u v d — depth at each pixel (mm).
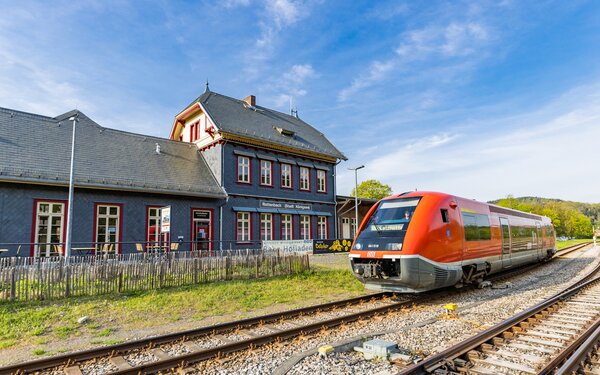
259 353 6402
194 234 21766
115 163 20219
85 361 6141
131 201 19594
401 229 10570
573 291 11516
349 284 13875
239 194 23766
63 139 19875
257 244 24406
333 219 29688
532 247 18703
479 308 9789
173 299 10695
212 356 6160
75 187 17797
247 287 12664
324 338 7227
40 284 10203
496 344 6562
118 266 11344
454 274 11164
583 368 5449
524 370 5371
